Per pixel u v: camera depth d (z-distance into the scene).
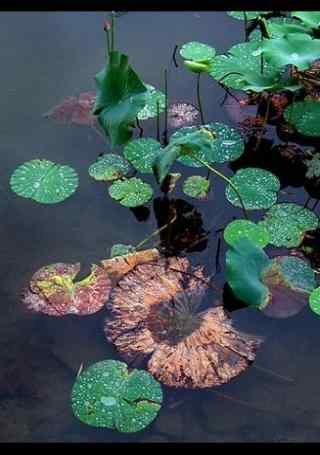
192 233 2.21
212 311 1.98
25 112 2.56
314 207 2.29
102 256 2.15
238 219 2.23
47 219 2.25
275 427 1.81
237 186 2.29
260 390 1.87
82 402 1.78
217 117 2.55
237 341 1.92
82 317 1.99
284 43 2.32
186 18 2.94
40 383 1.88
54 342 1.96
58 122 2.53
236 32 2.88
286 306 2.00
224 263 2.12
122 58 2.24
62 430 1.80
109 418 1.75
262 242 2.12
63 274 2.04
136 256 2.11
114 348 1.93
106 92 2.30
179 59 2.77
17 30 2.90
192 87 2.66
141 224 2.23
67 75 2.70
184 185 2.31
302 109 2.55
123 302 1.99
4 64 2.75
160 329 1.93
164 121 2.53
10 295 2.05
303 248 2.14
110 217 2.25
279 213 2.21
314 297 1.99
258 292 1.88
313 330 1.98
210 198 2.30
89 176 2.36
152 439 1.79
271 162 2.42
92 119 2.53
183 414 1.82
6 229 2.21
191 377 1.84
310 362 1.92
